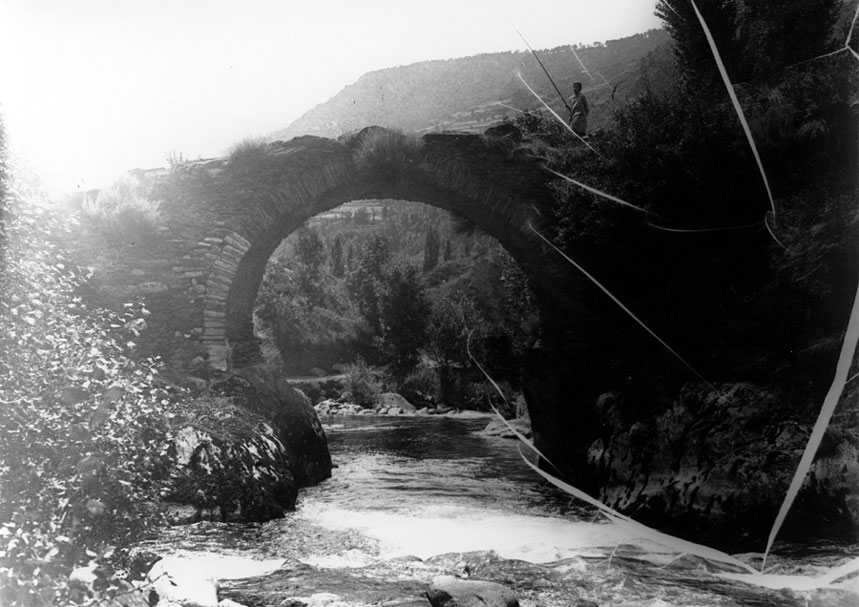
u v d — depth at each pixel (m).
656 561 8.66
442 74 116.31
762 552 8.80
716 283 11.81
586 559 8.70
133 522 5.49
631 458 11.55
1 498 4.70
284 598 7.27
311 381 44.38
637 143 12.83
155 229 13.80
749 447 10.10
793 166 11.20
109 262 13.48
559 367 14.39
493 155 15.62
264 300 51.81
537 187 15.61
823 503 9.31
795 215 10.76
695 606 7.05
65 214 6.56
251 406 13.30
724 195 11.67
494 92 102.44
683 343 11.98
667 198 12.31
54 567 4.36
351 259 80.44
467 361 39.97
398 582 7.86
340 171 14.96
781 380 10.27
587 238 14.12
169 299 13.78
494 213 15.67
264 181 14.54
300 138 15.02
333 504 12.35
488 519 11.27
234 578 7.94
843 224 10.09
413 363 48.47
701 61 12.98
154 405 6.05
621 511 11.10
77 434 5.18
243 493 10.60
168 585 7.20
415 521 11.09
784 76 12.12
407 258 67.25
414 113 114.00
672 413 11.21
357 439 24.14
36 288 5.52
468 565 8.48
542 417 15.30
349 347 52.62
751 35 12.65
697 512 10.09
